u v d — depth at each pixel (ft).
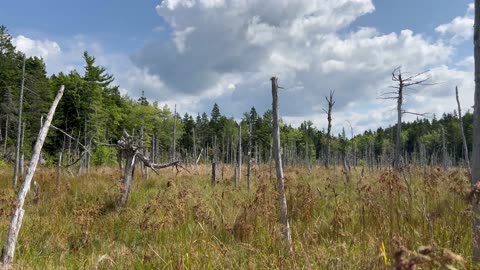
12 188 36.60
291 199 24.64
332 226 19.61
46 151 107.45
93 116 104.99
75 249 19.39
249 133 45.42
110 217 25.57
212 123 211.20
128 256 16.98
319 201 26.94
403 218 17.34
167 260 16.14
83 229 22.11
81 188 35.73
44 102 102.06
